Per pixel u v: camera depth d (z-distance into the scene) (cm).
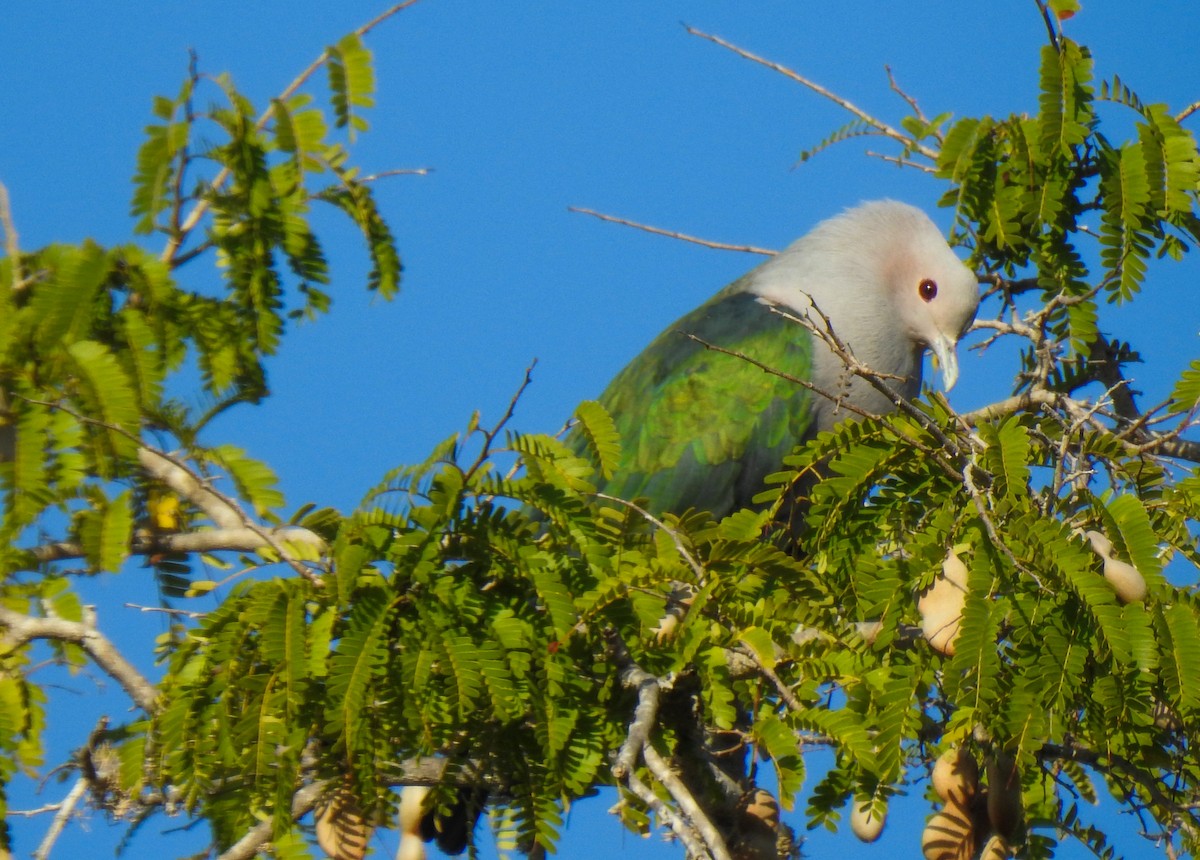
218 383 1125
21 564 1034
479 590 949
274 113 1105
